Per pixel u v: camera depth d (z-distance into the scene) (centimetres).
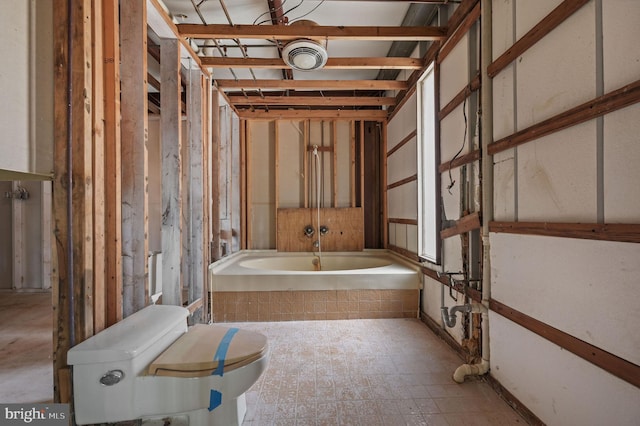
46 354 220
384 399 170
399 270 313
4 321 292
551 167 134
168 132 231
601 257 110
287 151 443
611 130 107
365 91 438
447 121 240
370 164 453
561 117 126
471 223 197
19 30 129
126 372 125
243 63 277
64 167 140
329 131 446
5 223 407
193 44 263
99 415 124
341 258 415
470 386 182
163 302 229
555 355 132
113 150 159
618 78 104
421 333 264
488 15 181
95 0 150
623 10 102
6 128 123
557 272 130
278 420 154
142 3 184
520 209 155
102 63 156
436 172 253
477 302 193
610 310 106
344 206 445
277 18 246
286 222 435
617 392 104
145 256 184
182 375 127
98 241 150
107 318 158
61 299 140
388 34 231
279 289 296
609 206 108
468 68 205
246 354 136
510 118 163
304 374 197
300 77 389
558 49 130
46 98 139
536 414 143
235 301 296
